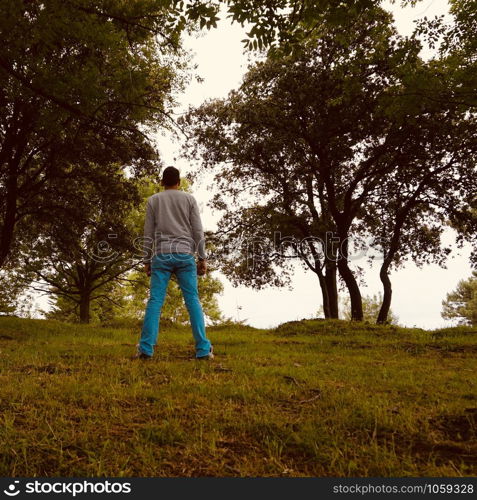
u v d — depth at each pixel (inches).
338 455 85.0
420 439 94.8
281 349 260.8
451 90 458.9
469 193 701.9
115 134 484.4
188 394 126.8
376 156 684.7
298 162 759.7
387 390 142.1
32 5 323.0
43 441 88.3
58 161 582.6
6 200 582.9
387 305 704.4
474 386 149.0
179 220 197.0
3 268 898.1
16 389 126.4
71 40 369.7
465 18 446.3
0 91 438.0
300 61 662.5
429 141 647.8
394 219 773.9
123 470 79.0
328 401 122.3
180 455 86.0
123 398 121.4
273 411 112.7
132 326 439.8
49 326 390.9
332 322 396.2
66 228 658.2
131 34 359.9
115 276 1080.8
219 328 439.8
